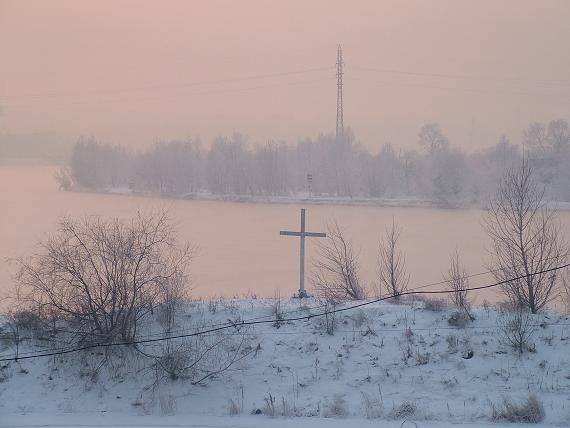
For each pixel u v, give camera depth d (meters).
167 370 15.20
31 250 46.84
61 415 13.98
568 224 45.66
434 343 15.91
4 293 23.16
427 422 12.84
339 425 12.76
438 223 73.44
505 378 14.64
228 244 58.56
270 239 61.72
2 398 14.69
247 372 15.50
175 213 84.19
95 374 15.28
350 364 15.54
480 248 52.59
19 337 16.47
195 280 40.53
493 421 12.84
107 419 13.65
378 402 13.91
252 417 13.60
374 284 27.52
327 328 16.61
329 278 27.44
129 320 16.38
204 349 15.91
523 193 20.23
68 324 16.58
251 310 17.69
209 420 13.45
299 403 14.23
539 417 12.80
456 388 14.45
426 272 40.47
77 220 25.62
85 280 16.36
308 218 79.62
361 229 66.44
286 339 16.48
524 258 18.48
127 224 19.73
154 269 17.19
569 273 20.91
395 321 16.88
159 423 13.28
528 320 16.58
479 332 16.22
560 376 14.52
